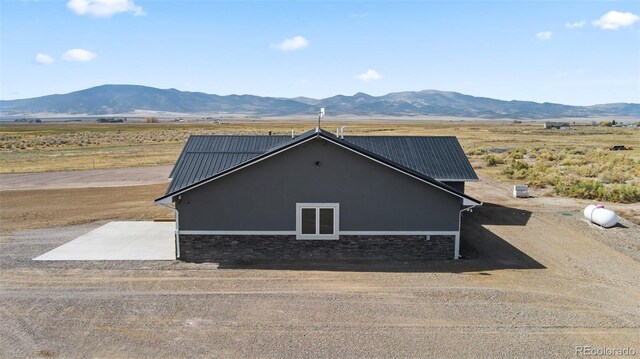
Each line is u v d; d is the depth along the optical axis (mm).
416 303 13562
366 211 17688
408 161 23219
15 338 11484
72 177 39750
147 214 25391
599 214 22531
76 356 10680
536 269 16641
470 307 13320
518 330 11992
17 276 15625
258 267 16766
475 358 10680
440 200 17656
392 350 10977
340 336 11609
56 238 20469
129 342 11305
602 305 13586
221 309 13094
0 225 22984
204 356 10703
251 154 20891
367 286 14859
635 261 17531
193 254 17734
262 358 10617
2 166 47031
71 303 13469
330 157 17453
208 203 17562
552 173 40094
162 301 13617
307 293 14250
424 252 17891
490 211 25828
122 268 16531
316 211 17703
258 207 17609
